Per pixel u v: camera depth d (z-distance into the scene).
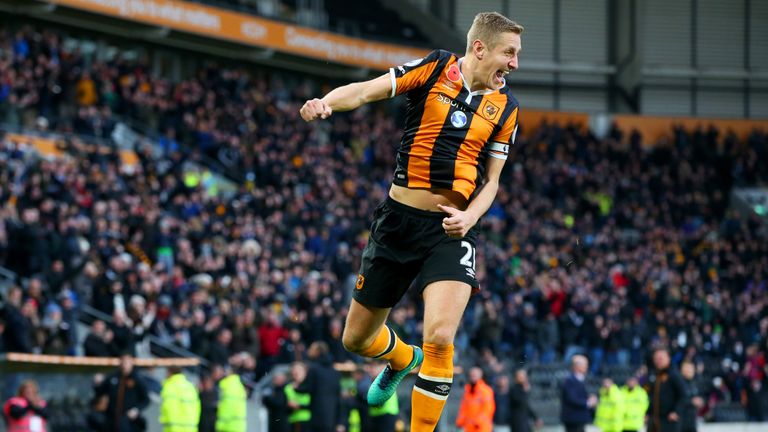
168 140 77.19
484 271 72.44
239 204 69.56
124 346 45.12
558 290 69.56
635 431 46.88
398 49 108.75
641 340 72.44
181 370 41.22
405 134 16.83
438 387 16.11
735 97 135.62
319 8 108.06
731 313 80.56
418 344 55.50
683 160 114.38
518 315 66.31
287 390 42.22
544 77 130.62
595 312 69.56
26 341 42.69
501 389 49.75
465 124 16.58
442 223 16.11
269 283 58.53
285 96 97.38
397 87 16.41
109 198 59.88
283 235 68.62
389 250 16.77
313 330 54.00
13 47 73.31
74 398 43.19
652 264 88.94
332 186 79.56
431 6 125.06
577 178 102.88
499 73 16.78
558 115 123.50
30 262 49.78
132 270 51.75
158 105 80.94
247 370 50.12
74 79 74.44
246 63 103.56
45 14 85.12
